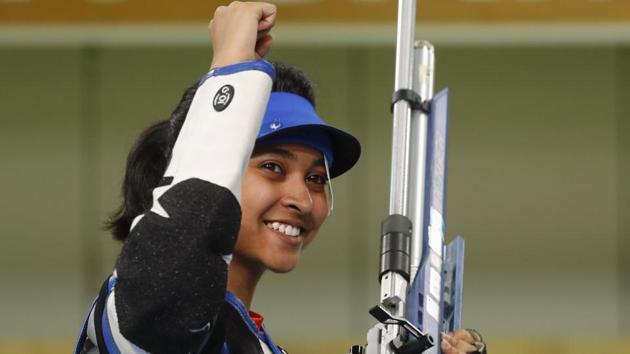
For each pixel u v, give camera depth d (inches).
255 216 188.2
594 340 613.0
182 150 165.0
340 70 736.3
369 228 733.3
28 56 743.1
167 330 158.6
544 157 743.7
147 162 197.9
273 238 188.9
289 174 190.7
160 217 159.5
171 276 157.2
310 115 193.2
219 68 169.3
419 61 200.1
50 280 732.7
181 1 661.9
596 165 742.5
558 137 744.3
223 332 175.2
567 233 738.8
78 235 735.1
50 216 736.3
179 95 739.4
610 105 745.0
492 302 733.3
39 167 738.8
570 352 614.5
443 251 191.3
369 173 735.1
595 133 743.7
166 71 741.3
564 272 735.7
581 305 732.0
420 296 185.9
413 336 178.2
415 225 191.6
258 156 189.5
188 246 158.1
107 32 679.1
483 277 736.3
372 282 729.0
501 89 745.0
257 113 165.9
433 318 184.7
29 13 665.0
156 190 163.6
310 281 729.0
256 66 167.5
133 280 157.8
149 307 157.2
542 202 740.7
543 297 733.9
